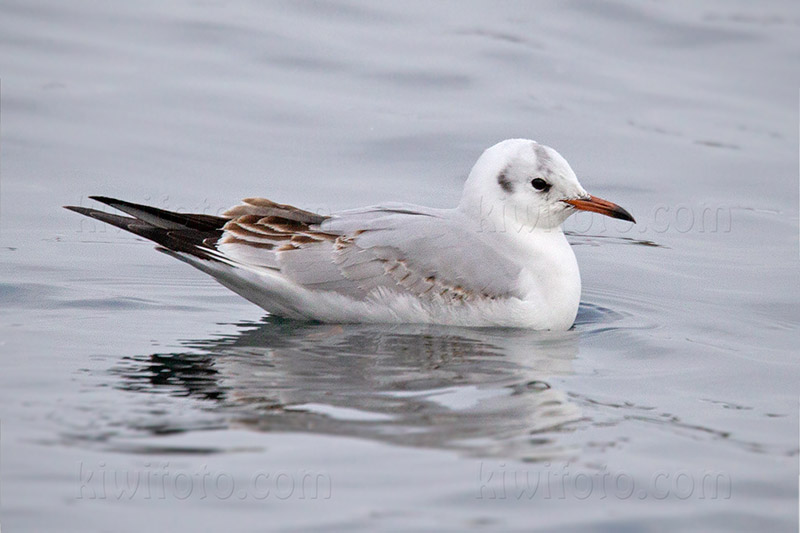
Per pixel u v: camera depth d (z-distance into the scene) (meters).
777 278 16.66
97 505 8.59
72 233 17.89
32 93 23.08
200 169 20.62
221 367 11.88
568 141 22.34
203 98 23.45
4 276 15.53
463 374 11.87
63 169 20.39
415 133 22.41
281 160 21.12
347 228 13.79
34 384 11.12
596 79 25.33
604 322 14.41
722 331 14.08
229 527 8.35
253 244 13.66
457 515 8.60
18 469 9.09
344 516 8.53
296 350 12.62
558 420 10.62
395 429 10.18
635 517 8.73
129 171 20.44
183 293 15.23
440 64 25.45
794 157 22.33
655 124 23.48
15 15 26.47
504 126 22.77
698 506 8.94
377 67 25.19
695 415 10.91
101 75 24.11
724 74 26.14
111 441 9.70
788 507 8.96
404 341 13.05
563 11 28.83
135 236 18.03
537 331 13.74
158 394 10.95
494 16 28.33
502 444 9.95
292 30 26.77
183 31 26.36
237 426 10.12
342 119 22.89
